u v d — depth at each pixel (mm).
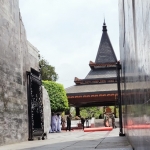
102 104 66188
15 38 14617
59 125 31594
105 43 79062
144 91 3354
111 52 78062
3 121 12484
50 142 13414
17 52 14828
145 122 3500
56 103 40281
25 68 16234
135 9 3873
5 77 12984
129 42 5656
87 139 14828
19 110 14672
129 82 6625
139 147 4773
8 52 13484
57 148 9852
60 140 14812
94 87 57250
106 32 79875
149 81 2824
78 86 58562
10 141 13102
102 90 55438
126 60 7668
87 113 79500
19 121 14555
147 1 2666
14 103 14000
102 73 66000
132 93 5676
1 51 12570
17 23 15148
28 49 17250
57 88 40625
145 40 2945
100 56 77938
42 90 18047
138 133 4773
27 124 15867
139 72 3809
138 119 4523
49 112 20953
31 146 11266
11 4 14281
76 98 52781
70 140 14492
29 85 16297
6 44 13250
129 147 8875
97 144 10969
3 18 12977
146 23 2793
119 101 16562
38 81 17203
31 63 17812
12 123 13578
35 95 17078
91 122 49781
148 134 3266
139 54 3666
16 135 13961
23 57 16016
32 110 16312
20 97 14945
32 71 17156
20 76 15078
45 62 70250
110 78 58688
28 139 15781
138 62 3883
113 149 8641
